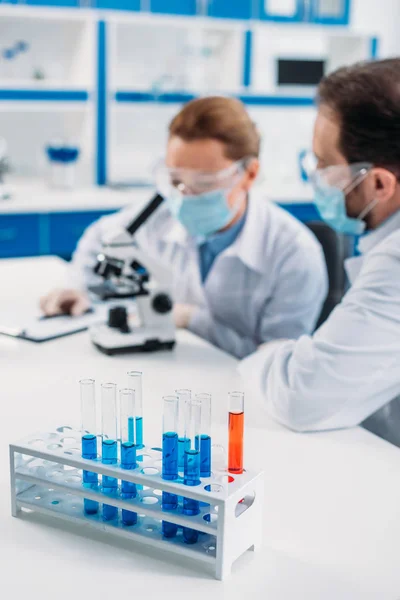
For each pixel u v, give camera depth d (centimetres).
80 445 114
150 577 101
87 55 460
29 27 476
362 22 571
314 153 157
